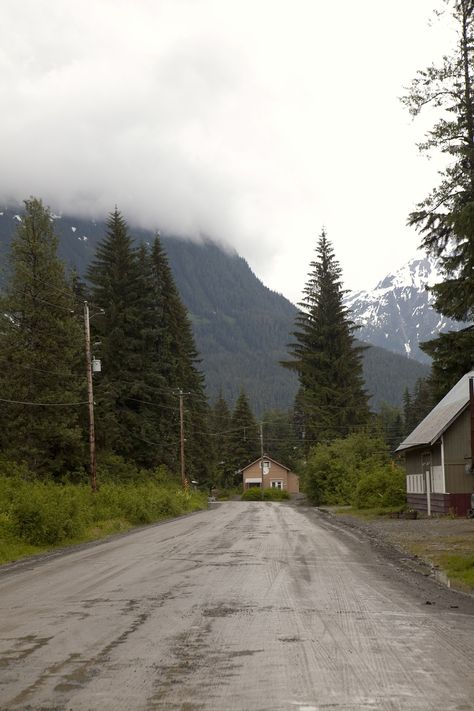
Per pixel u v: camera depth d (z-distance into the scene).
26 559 19.66
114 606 10.73
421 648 7.79
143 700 5.96
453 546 20.25
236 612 10.07
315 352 73.44
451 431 35.03
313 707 5.72
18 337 45.44
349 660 7.26
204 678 6.61
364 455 61.81
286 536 25.05
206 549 20.36
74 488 36.09
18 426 45.97
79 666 7.09
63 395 45.78
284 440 145.00
